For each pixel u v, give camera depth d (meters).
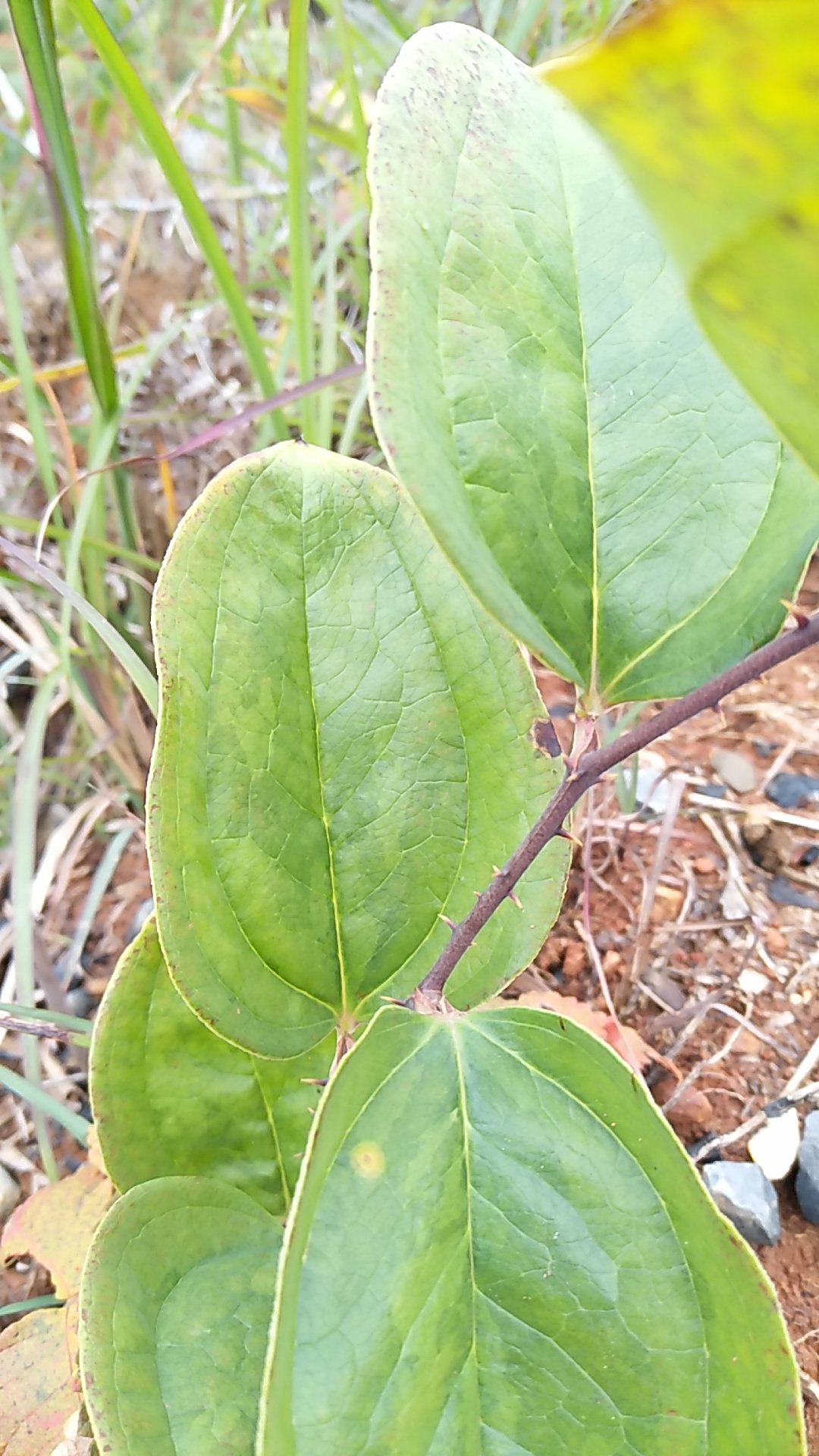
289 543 0.16
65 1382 0.20
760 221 0.06
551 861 0.17
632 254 0.15
